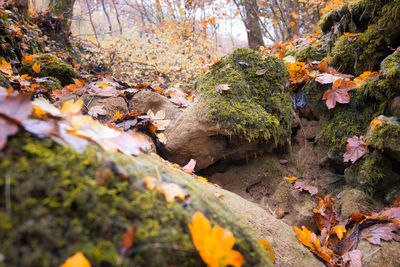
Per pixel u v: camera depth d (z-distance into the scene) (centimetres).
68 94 219
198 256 50
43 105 76
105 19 1302
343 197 165
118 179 52
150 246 45
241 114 171
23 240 37
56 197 43
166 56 654
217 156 187
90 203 45
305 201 172
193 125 180
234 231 61
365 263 117
